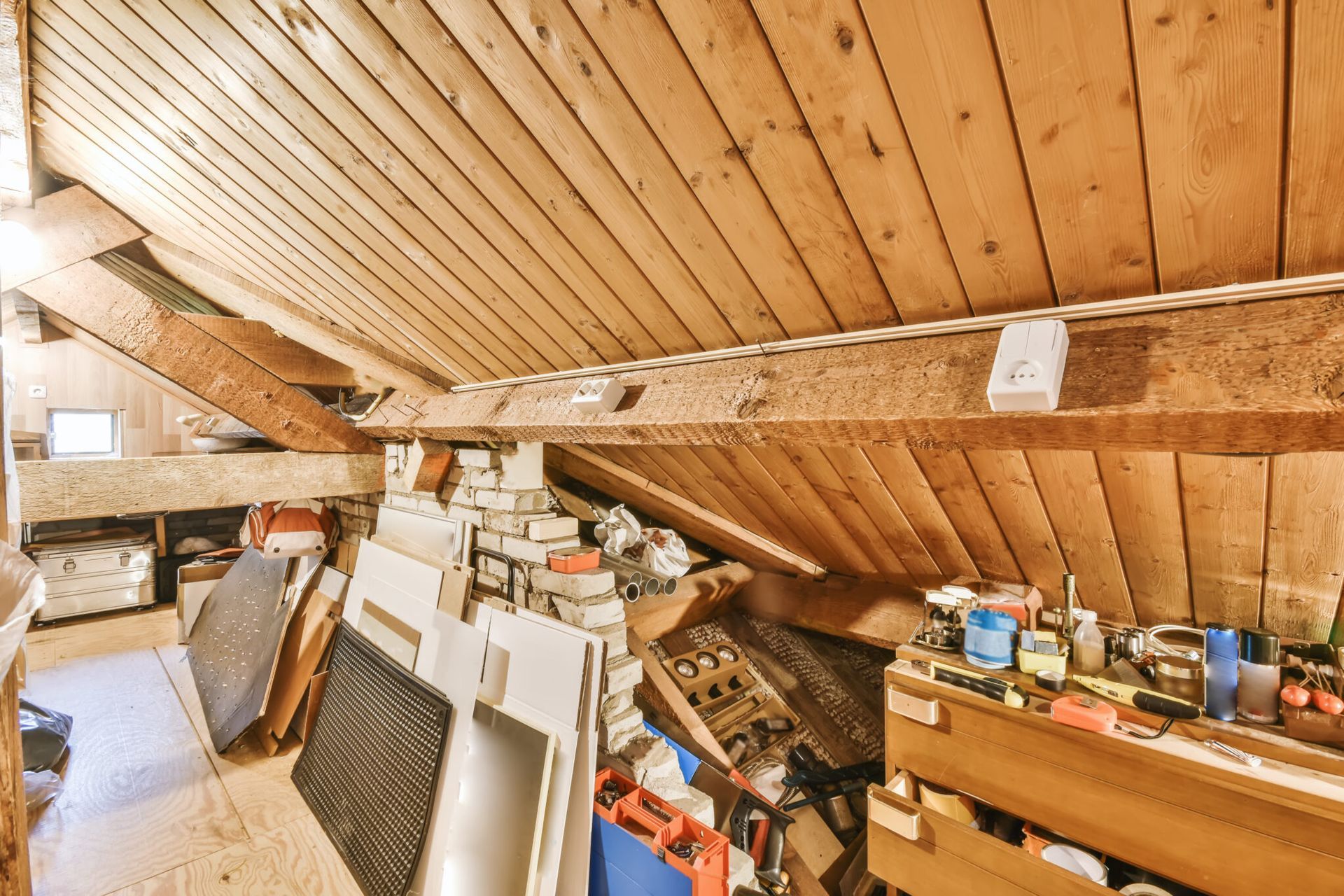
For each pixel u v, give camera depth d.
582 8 0.78
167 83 1.22
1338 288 0.69
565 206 1.12
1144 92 0.61
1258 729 1.32
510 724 1.70
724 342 1.32
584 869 1.49
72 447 4.29
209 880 1.78
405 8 0.87
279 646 2.67
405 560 2.39
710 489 2.38
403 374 2.21
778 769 2.37
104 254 2.37
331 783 2.08
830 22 0.67
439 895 1.50
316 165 1.30
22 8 1.01
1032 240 0.81
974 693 1.61
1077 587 1.86
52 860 1.85
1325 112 0.55
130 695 3.03
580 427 1.54
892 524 2.03
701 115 0.84
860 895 1.93
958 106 0.69
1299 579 1.39
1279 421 0.69
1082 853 1.46
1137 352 0.80
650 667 2.40
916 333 1.04
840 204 0.88
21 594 1.05
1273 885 1.19
